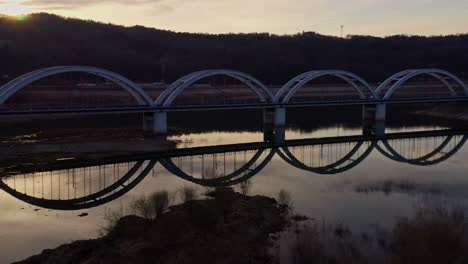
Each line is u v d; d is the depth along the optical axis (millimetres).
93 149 51219
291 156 49219
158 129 61938
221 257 20812
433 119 90938
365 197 31391
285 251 21938
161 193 27734
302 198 30969
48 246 22625
